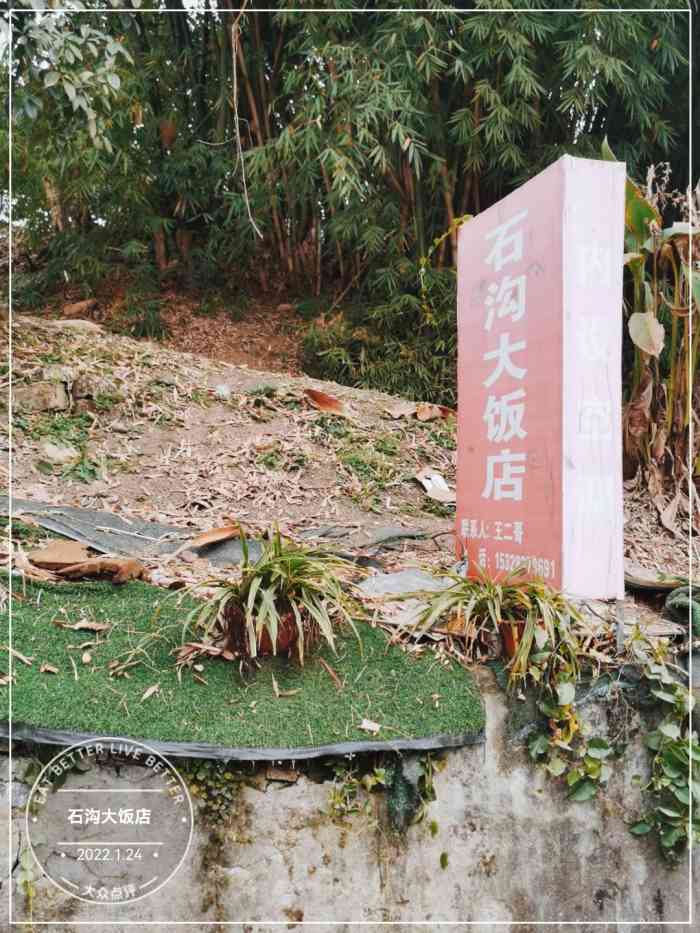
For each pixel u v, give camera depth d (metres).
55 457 3.80
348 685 2.17
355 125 5.91
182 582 2.60
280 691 2.12
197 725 1.98
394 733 2.05
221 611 2.12
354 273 7.73
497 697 2.23
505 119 5.89
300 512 3.68
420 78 5.75
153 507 3.55
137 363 4.88
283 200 7.83
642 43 5.75
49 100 4.99
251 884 1.98
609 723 2.29
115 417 4.27
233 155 7.39
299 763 2.03
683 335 4.16
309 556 2.45
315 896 2.01
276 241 8.19
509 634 2.23
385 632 2.37
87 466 3.79
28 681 2.01
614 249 2.24
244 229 7.51
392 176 6.46
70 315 7.66
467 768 2.16
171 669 2.14
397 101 5.48
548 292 2.27
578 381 2.20
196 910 1.95
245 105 7.61
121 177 7.11
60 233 8.11
